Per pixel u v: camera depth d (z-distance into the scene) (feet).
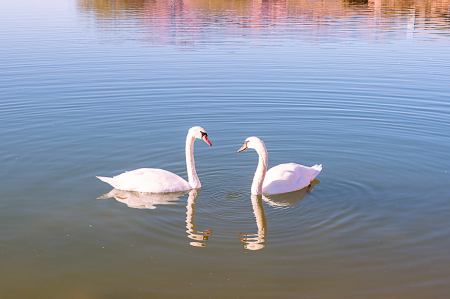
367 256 23.97
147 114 48.52
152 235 26.16
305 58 76.38
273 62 73.26
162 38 98.68
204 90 57.47
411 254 24.11
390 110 49.37
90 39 95.25
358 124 45.37
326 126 44.93
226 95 55.31
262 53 81.10
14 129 43.37
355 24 120.26
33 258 23.72
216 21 130.72
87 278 22.06
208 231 26.78
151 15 143.95
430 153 37.99
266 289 21.16
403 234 26.14
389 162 36.55
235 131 43.91
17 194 31.01
